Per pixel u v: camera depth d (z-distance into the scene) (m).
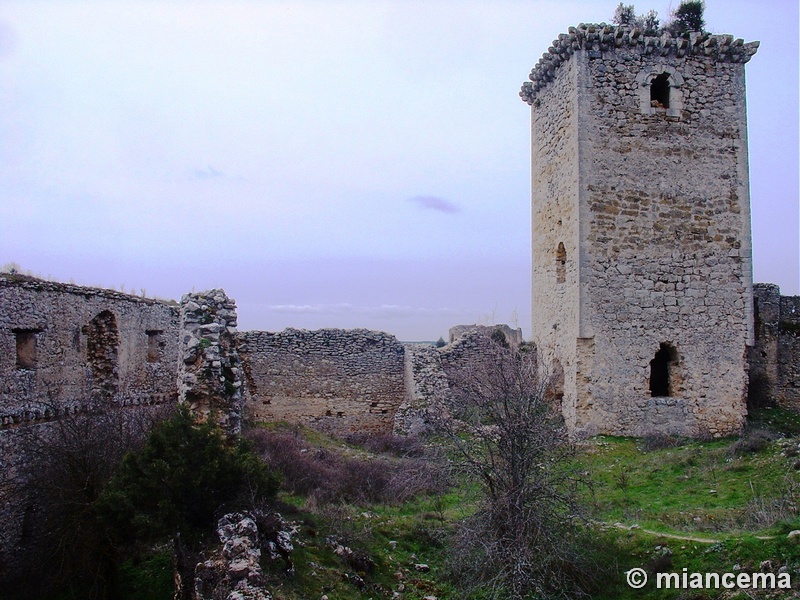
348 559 10.13
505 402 10.77
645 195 18.48
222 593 7.75
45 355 13.24
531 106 22.19
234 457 10.09
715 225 18.73
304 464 14.95
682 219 18.59
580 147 18.34
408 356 22.95
